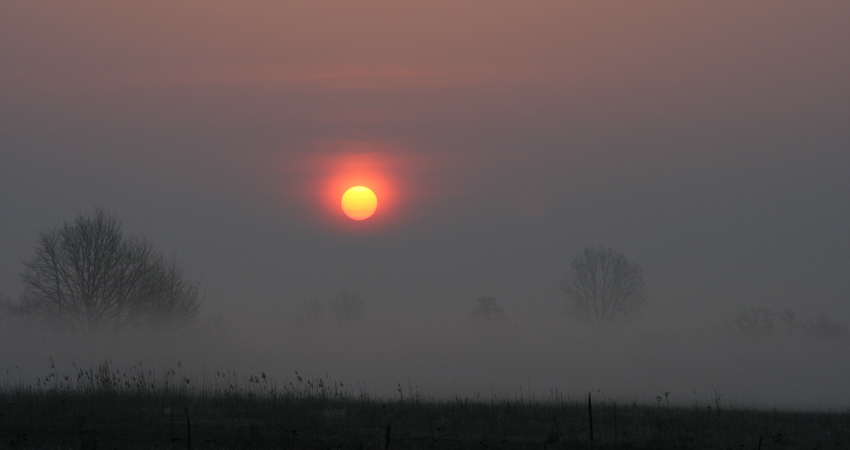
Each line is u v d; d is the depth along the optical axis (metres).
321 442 42.56
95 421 49.34
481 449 41.28
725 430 49.06
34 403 56.03
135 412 52.94
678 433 46.88
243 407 56.31
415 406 59.88
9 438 42.03
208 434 44.69
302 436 44.75
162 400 58.12
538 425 50.19
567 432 47.06
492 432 47.59
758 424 53.09
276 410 54.81
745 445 43.25
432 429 46.22
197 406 56.62
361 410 55.72
